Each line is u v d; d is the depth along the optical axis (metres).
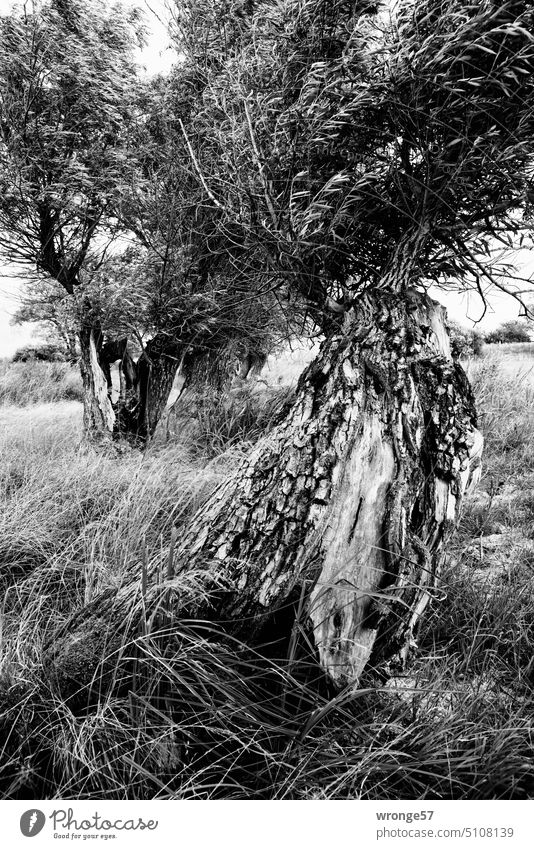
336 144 1.76
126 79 4.80
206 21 2.54
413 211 1.82
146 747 1.41
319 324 2.24
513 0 1.38
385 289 1.90
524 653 1.88
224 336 5.55
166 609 1.58
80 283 5.52
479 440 1.74
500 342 8.27
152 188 4.71
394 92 1.55
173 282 4.90
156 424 5.66
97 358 5.59
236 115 1.92
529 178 1.64
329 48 1.72
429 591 1.75
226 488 1.88
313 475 1.63
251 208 1.83
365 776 1.36
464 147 1.62
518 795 1.40
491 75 1.50
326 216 1.86
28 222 4.94
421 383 1.75
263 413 5.71
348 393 1.71
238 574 1.61
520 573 2.43
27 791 1.39
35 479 3.65
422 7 1.52
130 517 2.78
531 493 3.50
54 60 4.50
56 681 1.56
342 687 1.56
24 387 10.91
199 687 1.52
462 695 1.64
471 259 1.90
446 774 1.41
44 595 2.14
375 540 1.61
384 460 1.63
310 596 1.54
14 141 4.48
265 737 1.48
